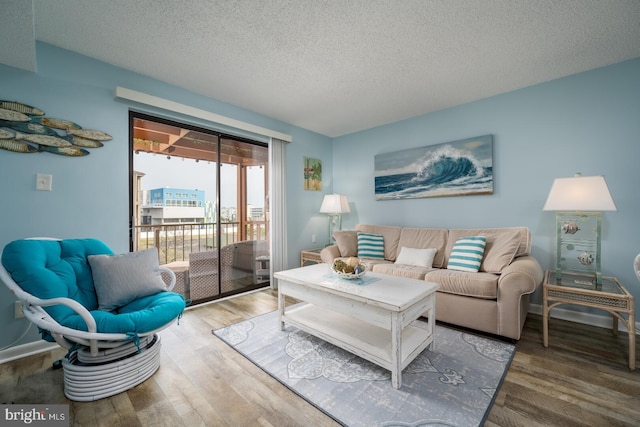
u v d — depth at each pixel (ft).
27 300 4.47
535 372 5.57
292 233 13.07
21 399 4.79
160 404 4.66
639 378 5.33
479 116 10.21
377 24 6.15
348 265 6.90
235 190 12.53
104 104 7.62
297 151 13.35
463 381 5.24
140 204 11.18
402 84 9.03
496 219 9.85
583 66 7.95
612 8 5.60
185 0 5.42
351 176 14.44
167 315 5.36
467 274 7.92
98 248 6.45
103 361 4.93
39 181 6.59
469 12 5.75
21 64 6.23
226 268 11.85
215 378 5.40
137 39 6.68
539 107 8.99
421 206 11.78
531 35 6.51
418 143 11.88
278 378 5.36
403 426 4.13
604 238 7.95
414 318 5.62
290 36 6.57
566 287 6.44
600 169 8.01
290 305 9.69
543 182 8.93
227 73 8.33
